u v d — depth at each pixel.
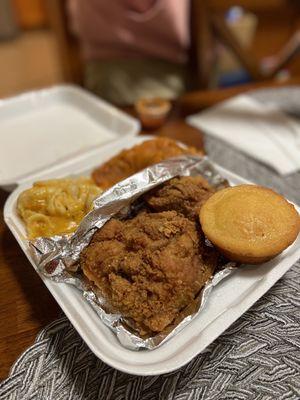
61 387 0.18
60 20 0.61
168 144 0.29
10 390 0.18
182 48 0.57
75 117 0.40
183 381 0.18
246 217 0.20
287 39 0.67
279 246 0.20
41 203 0.24
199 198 0.23
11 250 0.25
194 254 0.20
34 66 1.17
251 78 0.54
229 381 0.18
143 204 0.25
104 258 0.20
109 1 0.51
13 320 0.21
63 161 0.30
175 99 0.44
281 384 0.18
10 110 0.40
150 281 0.19
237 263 0.21
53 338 0.20
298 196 0.29
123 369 0.16
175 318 0.18
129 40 0.55
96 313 0.19
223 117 0.39
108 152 0.31
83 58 0.63
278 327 0.20
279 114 0.40
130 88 0.57
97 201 0.22
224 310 0.19
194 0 0.51
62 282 0.20
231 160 0.33
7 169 0.32
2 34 1.39
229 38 0.50
